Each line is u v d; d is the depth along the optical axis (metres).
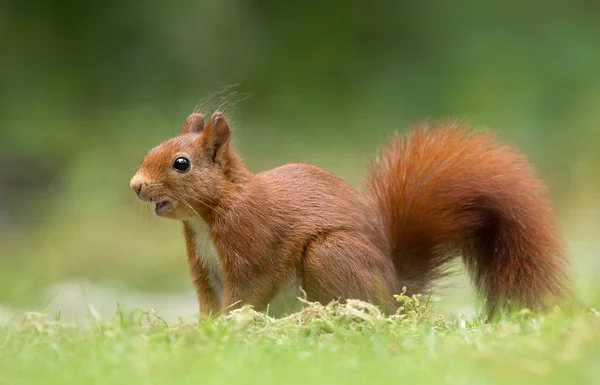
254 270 7.68
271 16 26.50
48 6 25.20
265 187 7.83
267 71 25.91
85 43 25.09
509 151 8.98
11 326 7.04
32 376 5.60
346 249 7.71
